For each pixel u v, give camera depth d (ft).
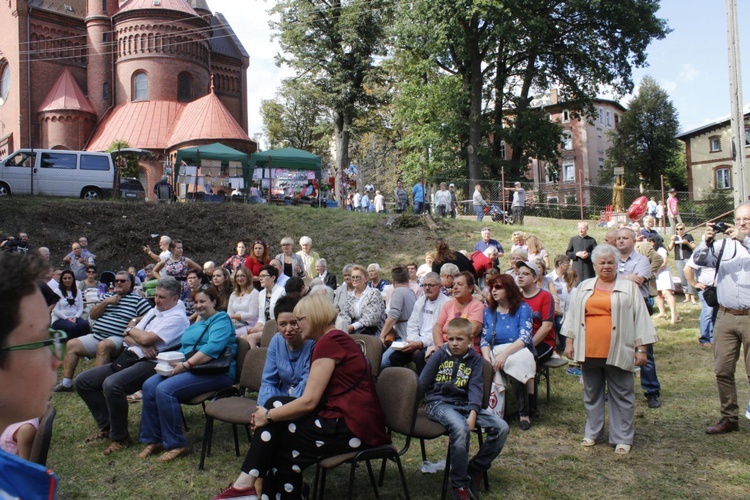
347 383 12.32
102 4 125.49
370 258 54.49
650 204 74.54
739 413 19.04
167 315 18.94
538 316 20.31
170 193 72.49
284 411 11.94
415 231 59.67
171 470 15.65
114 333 22.57
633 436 17.08
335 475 15.39
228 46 144.66
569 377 25.03
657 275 35.12
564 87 103.76
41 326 4.57
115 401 17.03
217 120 111.34
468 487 13.41
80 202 62.39
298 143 165.07
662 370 25.05
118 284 22.81
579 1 86.38
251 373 17.12
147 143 113.91
